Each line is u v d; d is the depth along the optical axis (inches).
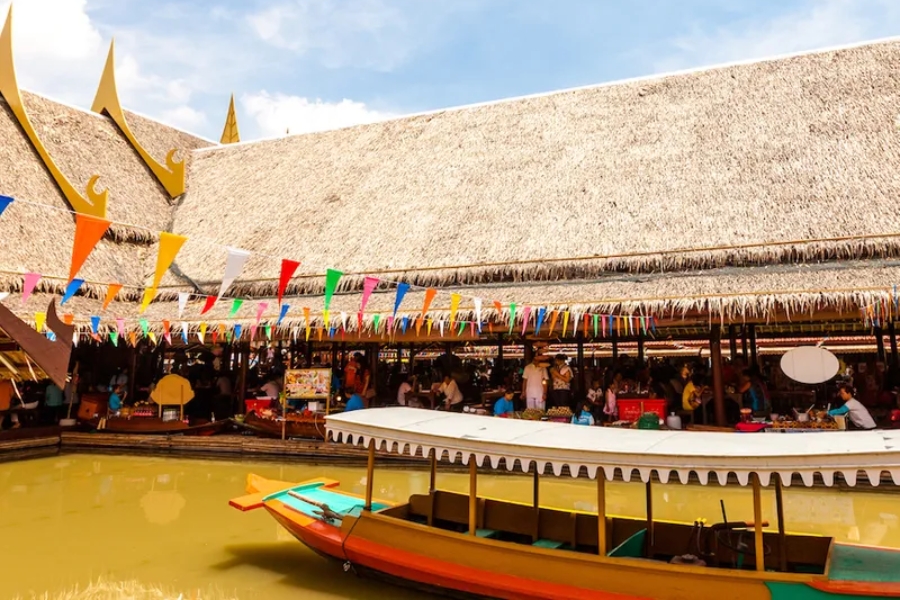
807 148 652.1
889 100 671.8
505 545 269.7
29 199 763.4
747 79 777.6
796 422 507.8
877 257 527.2
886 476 454.9
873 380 650.8
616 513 417.7
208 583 299.3
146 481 522.0
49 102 904.3
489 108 902.4
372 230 744.3
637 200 661.3
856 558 263.1
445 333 655.8
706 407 600.7
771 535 274.7
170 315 693.3
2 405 573.0
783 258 551.8
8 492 482.6
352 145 930.1
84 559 332.2
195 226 865.5
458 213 725.3
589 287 584.1
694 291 528.4
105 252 791.1
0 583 299.4
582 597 249.9
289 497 360.8
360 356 841.5
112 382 738.8
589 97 850.1
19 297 657.6
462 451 285.4
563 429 307.3
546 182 728.3
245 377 698.2
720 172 660.7
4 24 848.9
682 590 243.1
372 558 290.8
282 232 792.3
